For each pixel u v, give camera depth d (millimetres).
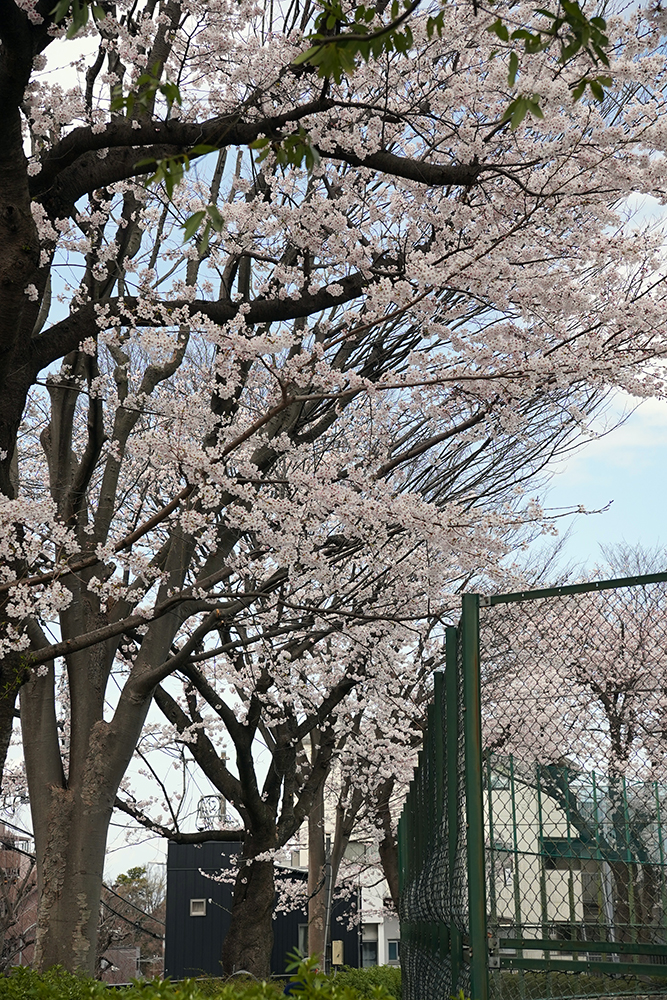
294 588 8992
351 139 5738
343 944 24375
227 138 5508
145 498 10328
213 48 6918
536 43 3453
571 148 5586
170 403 6688
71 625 8703
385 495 6988
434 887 5637
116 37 6879
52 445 8867
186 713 12859
